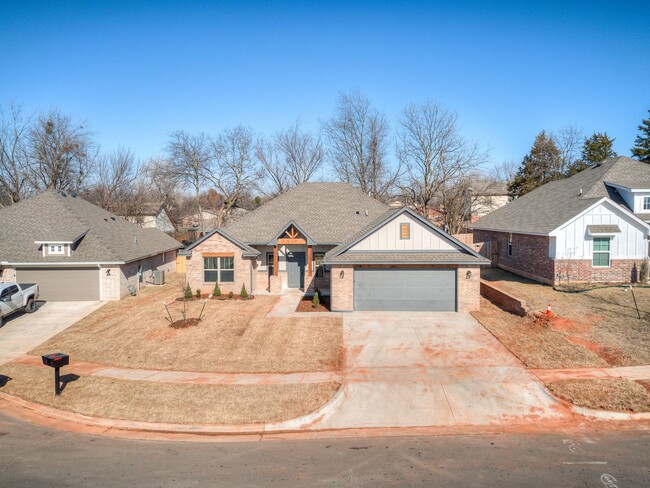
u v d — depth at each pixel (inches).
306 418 406.9
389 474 308.2
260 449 354.9
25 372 539.5
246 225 1072.2
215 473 315.0
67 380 510.6
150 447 362.0
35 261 935.0
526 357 538.3
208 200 3070.9
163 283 1182.9
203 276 967.6
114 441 375.2
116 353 600.4
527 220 1066.7
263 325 706.8
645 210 927.7
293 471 315.9
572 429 377.7
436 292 782.5
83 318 807.7
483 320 706.8
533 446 348.2
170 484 299.0
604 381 462.0
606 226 876.0
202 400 446.9
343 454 342.6
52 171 1867.6
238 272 959.0
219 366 542.0
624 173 1013.8
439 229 784.9
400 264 772.6
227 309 818.2
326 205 1147.9
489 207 2409.0
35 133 1831.9
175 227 2493.8
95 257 943.7
